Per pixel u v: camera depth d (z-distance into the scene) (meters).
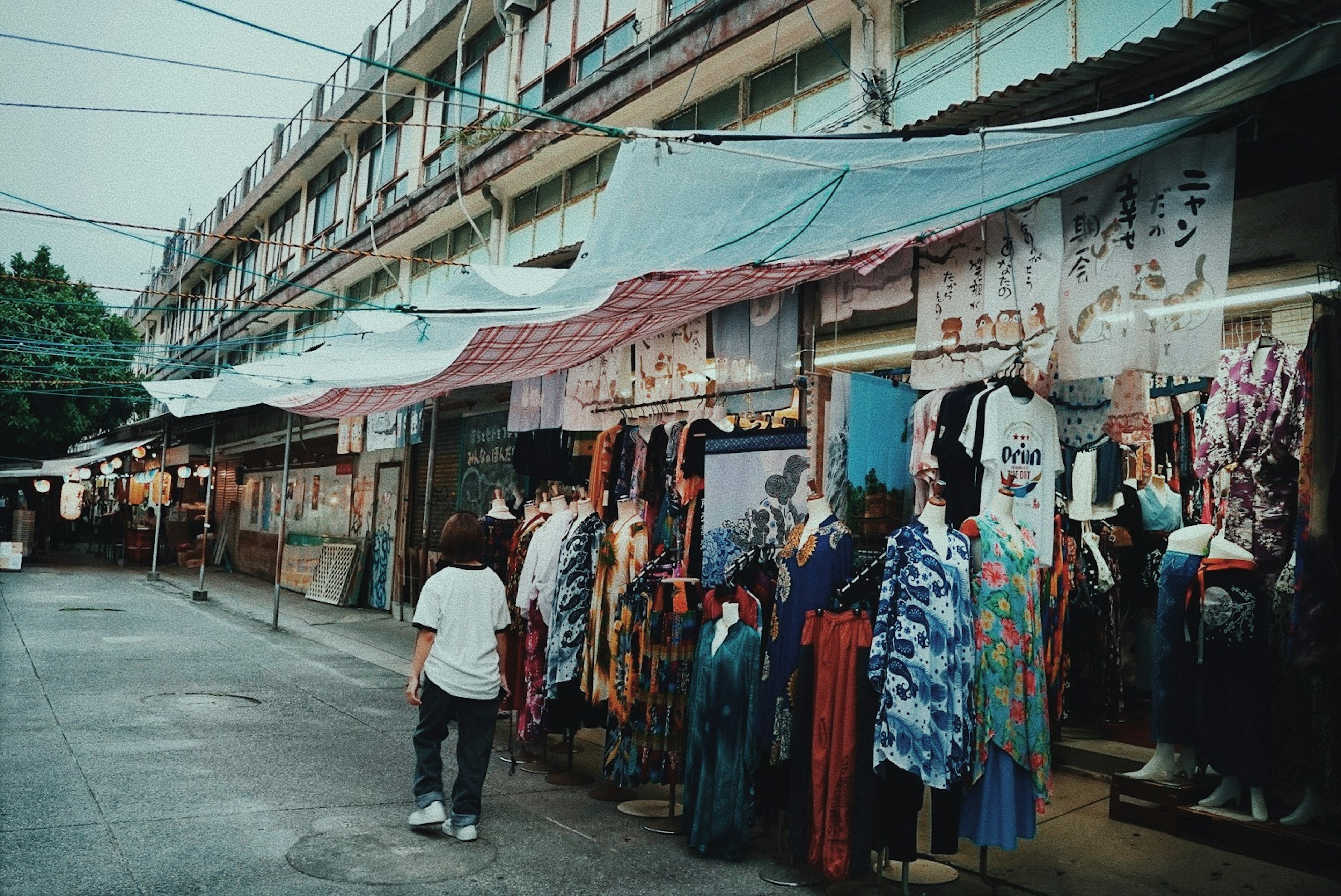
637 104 10.33
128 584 18.97
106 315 22.81
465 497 13.57
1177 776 5.42
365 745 6.48
